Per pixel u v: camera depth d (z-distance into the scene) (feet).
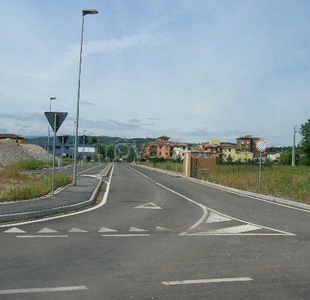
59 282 21.16
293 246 31.94
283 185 84.79
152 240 32.94
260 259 27.35
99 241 31.91
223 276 23.02
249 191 81.97
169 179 127.54
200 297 19.39
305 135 328.70
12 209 44.45
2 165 162.81
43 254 27.04
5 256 26.21
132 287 20.68
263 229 39.70
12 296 18.89
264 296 19.75
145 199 65.67
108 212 49.03
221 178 112.57
